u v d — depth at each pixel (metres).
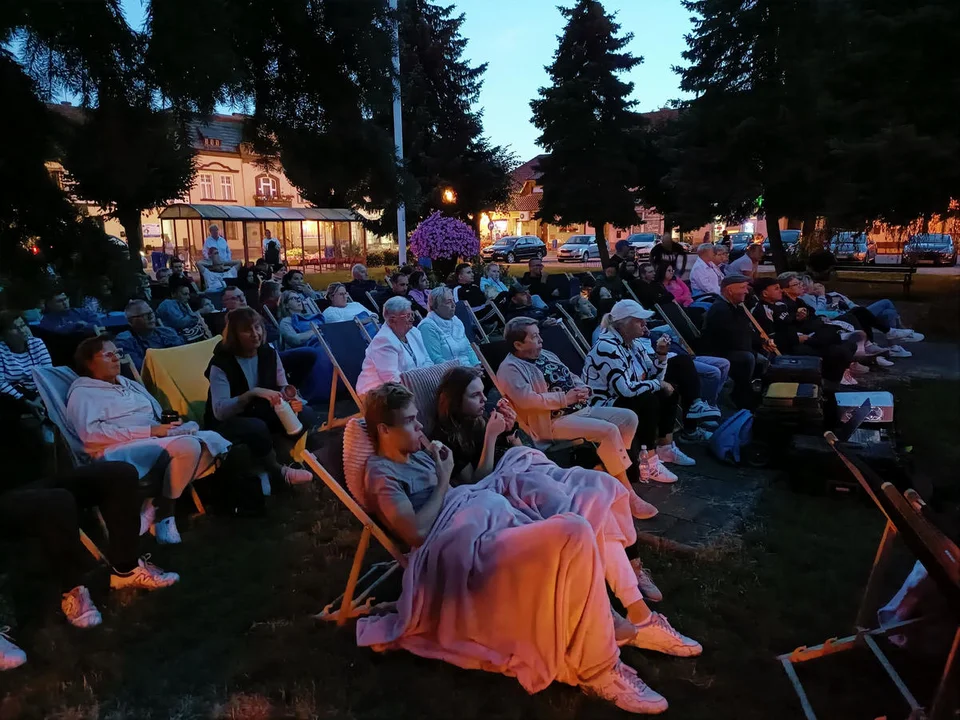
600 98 21.12
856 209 11.06
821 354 6.11
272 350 4.32
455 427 3.04
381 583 3.12
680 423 5.26
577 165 21.39
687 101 17.23
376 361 4.81
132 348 5.18
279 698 2.43
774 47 15.14
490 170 23.84
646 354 4.42
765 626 2.77
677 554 3.39
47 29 2.46
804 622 2.80
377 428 2.64
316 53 3.51
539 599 2.32
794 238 28.59
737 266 8.16
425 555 2.54
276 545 3.59
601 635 2.31
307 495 4.24
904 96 10.60
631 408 4.14
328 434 5.36
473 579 2.43
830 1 11.26
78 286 2.85
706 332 5.92
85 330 5.27
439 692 2.39
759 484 4.23
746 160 15.85
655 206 23.02
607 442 3.63
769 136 15.23
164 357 4.66
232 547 3.58
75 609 2.89
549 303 9.81
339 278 23.81
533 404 3.70
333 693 2.43
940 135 10.04
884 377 7.10
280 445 4.84
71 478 3.04
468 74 23.94
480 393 3.05
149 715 2.35
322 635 2.78
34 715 2.36
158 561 3.43
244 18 3.12
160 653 2.70
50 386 3.63
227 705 2.39
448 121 23.70
